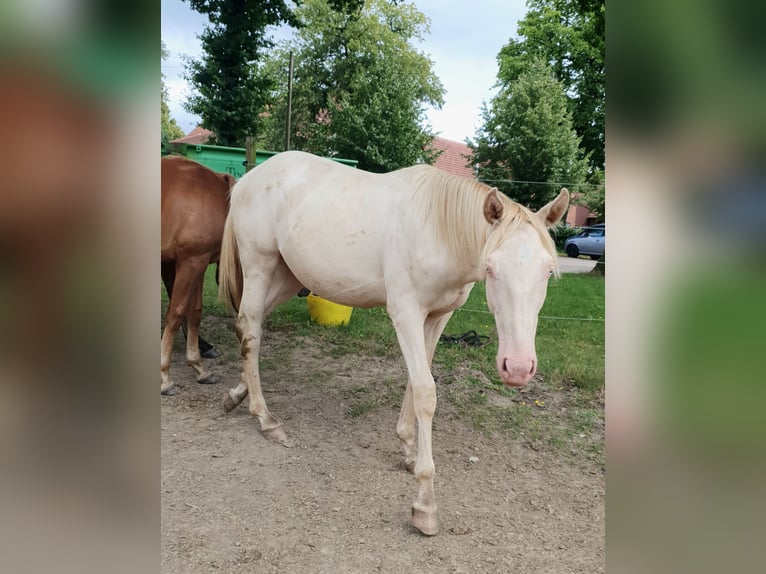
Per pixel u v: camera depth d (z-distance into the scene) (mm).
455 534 2197
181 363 4199
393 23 25156
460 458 2891
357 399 3656
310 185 2809
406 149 17375
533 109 15523
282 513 2285
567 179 15500
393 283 2363
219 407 3430
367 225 2490
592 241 14227
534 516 2359
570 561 2037
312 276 2721
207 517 2215
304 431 3148
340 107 20094
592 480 2701
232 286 3301
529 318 1819
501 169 16188
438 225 2227
